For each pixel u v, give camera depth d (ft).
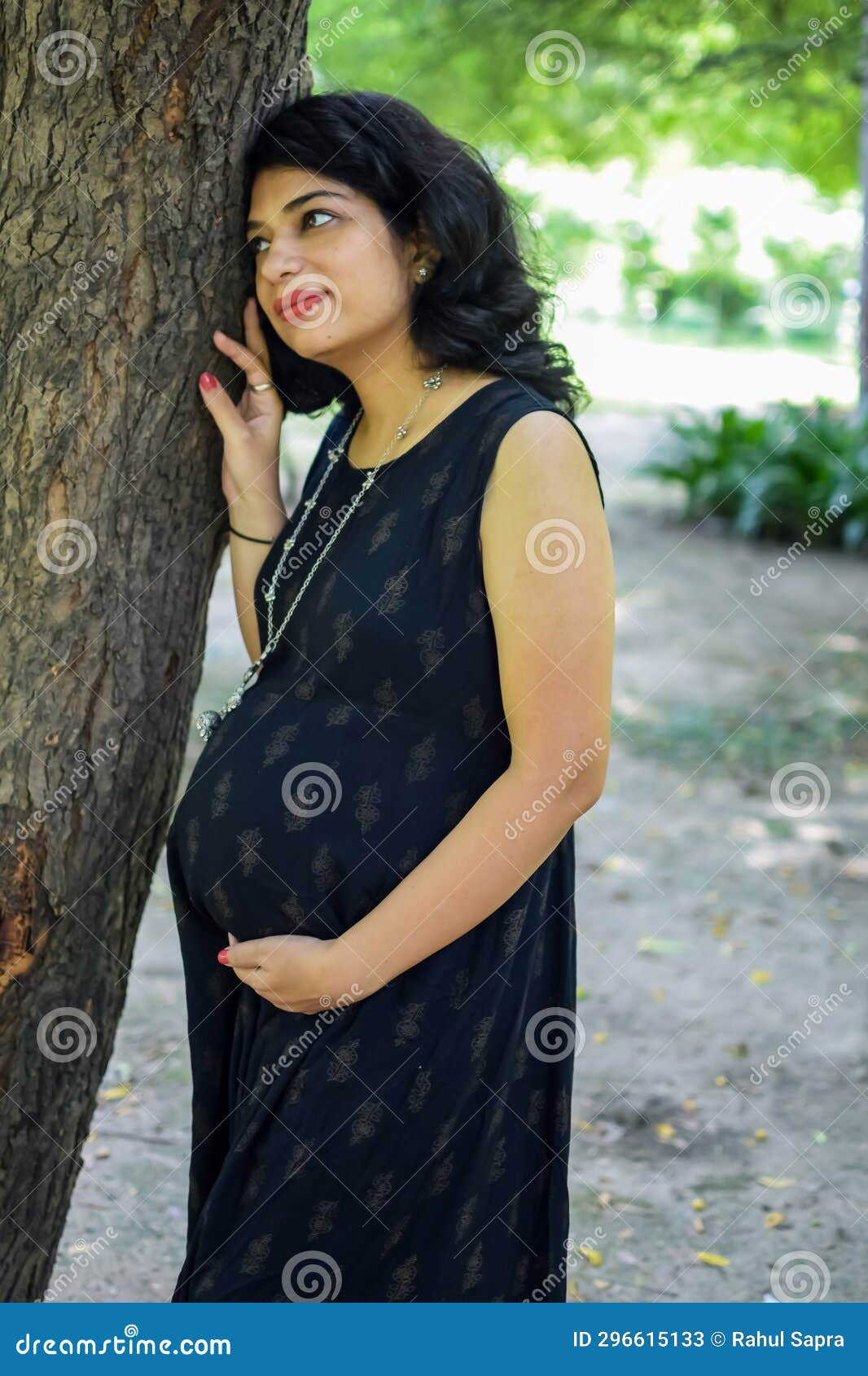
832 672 23.09
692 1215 9.11
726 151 44.16
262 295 5.62
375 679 5.23
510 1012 5.38
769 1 27.35
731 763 18.95
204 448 6.09
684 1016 12.03
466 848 4.94
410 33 31.94
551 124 37.45
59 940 6.07
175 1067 10.98
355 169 5.36
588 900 14.66
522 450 4.97
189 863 5.55
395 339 5.56
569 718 4.90
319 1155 5.15
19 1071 6.08
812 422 35.76
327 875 5.19
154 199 5.51
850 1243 8.77
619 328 99.45
